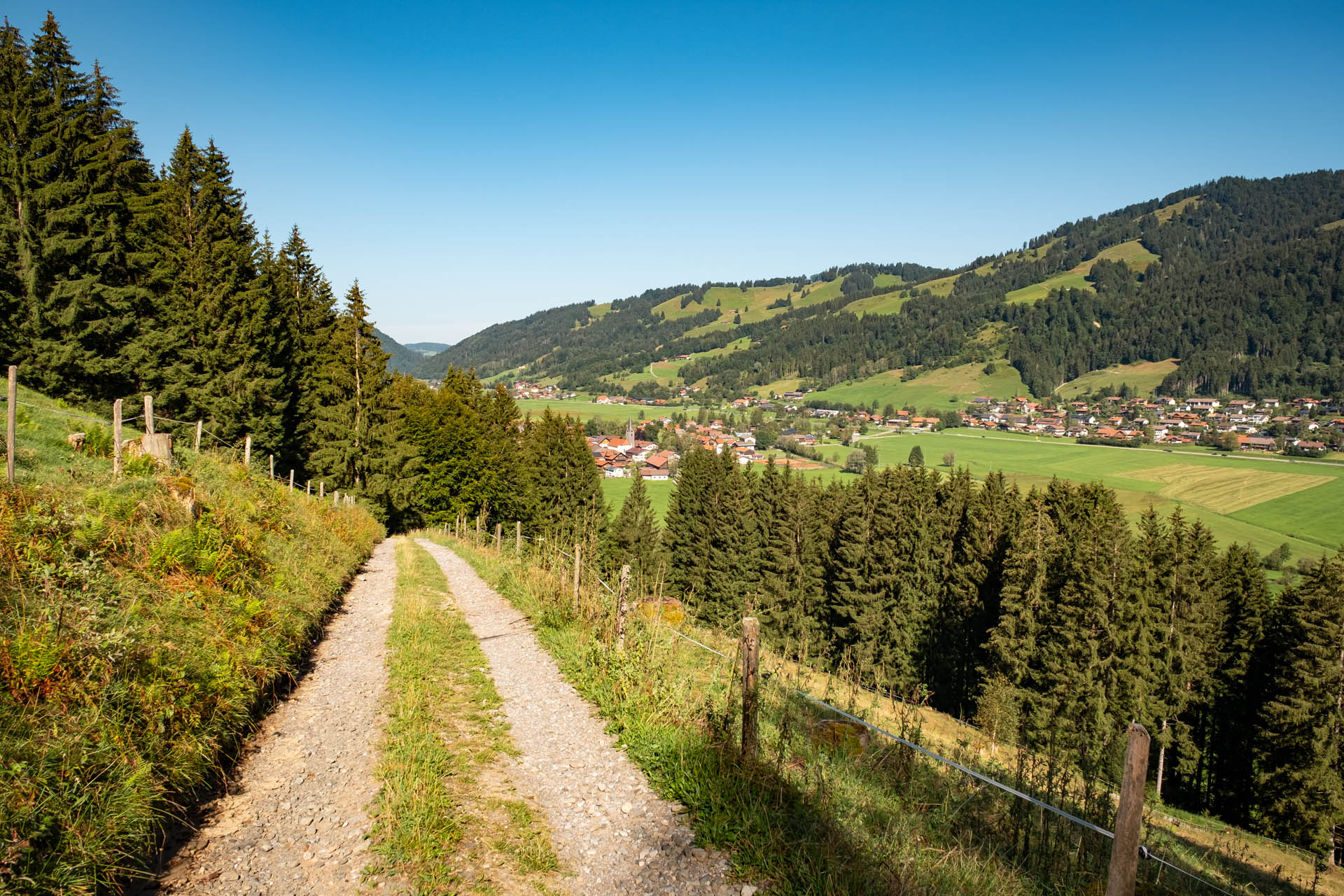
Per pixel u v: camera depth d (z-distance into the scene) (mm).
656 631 10594
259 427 34344
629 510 57750
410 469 43750
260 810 5672
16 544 6824
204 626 7871
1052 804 6977
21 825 4059
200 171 33688
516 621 13953
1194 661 31047
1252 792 30656
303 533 16875
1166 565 32094
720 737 7207
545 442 62062
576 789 6555
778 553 50062
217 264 32719
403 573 19156
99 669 5672
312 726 7711
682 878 5176
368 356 41750
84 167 27531
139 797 4848
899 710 10617
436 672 9945
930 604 41062
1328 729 26719
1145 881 6184
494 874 5078
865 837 5648
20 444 11750
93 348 28406
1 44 26125
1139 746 3807
